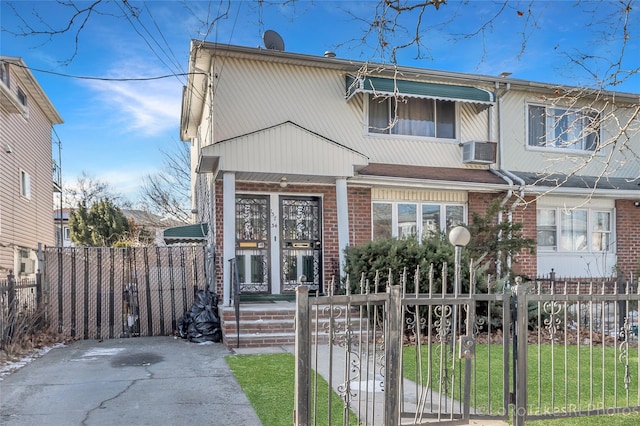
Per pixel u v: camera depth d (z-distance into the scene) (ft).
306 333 11.68
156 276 33.76
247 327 28.32
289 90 36.60
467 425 13.89
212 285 33.12
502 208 36.55
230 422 14.97
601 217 44.39
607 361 23.16
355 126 38.14
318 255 36.45
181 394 17.95
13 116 44.80
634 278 37.42
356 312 28.43
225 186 30.71
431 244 30.40
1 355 24.75
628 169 45.14
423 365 21.71
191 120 50.70
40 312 30.32
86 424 14.88
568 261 42.57
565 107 42.37
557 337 28.66
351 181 34.86
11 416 15.65
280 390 18.34
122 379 20.38
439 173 38.27
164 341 30.48
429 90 36.76
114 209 105.70
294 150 31.71
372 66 36.06
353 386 18.70
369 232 37.24
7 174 43.04
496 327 29.53
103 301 32.89
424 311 23.94
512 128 42.19
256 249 35.19
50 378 20.76
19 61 41.04
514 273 35.94
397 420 12.31
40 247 31.94
